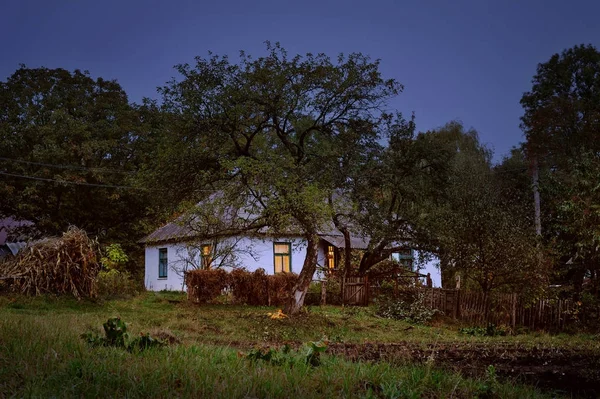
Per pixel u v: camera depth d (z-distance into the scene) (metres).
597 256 19.25
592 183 19.25
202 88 18.33
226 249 27.42
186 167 19.22
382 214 24.44
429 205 25.16
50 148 35.06
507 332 18.17
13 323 8.85
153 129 38.31
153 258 35.06
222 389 5.50
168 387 5.52
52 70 39.69
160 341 8.38
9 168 36.00
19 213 36.78
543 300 18.81
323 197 18.19
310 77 18.88
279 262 30.53
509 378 8.67
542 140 34.31
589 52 37.25
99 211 38.28
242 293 24.11
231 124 18.56
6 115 37.78
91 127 37.16
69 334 8.29
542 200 31.78
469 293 20.47
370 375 6.93
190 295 23.47
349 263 27.16
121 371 6.03
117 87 41.25
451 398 6.29
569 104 34.16
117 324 8.15
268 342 14.14
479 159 38.34
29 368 5.83
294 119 19.28
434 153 25.20
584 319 18.45
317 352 7.65
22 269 19.39
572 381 9.06
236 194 18.50
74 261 20.09
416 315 20.61
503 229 20.34
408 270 28.55
